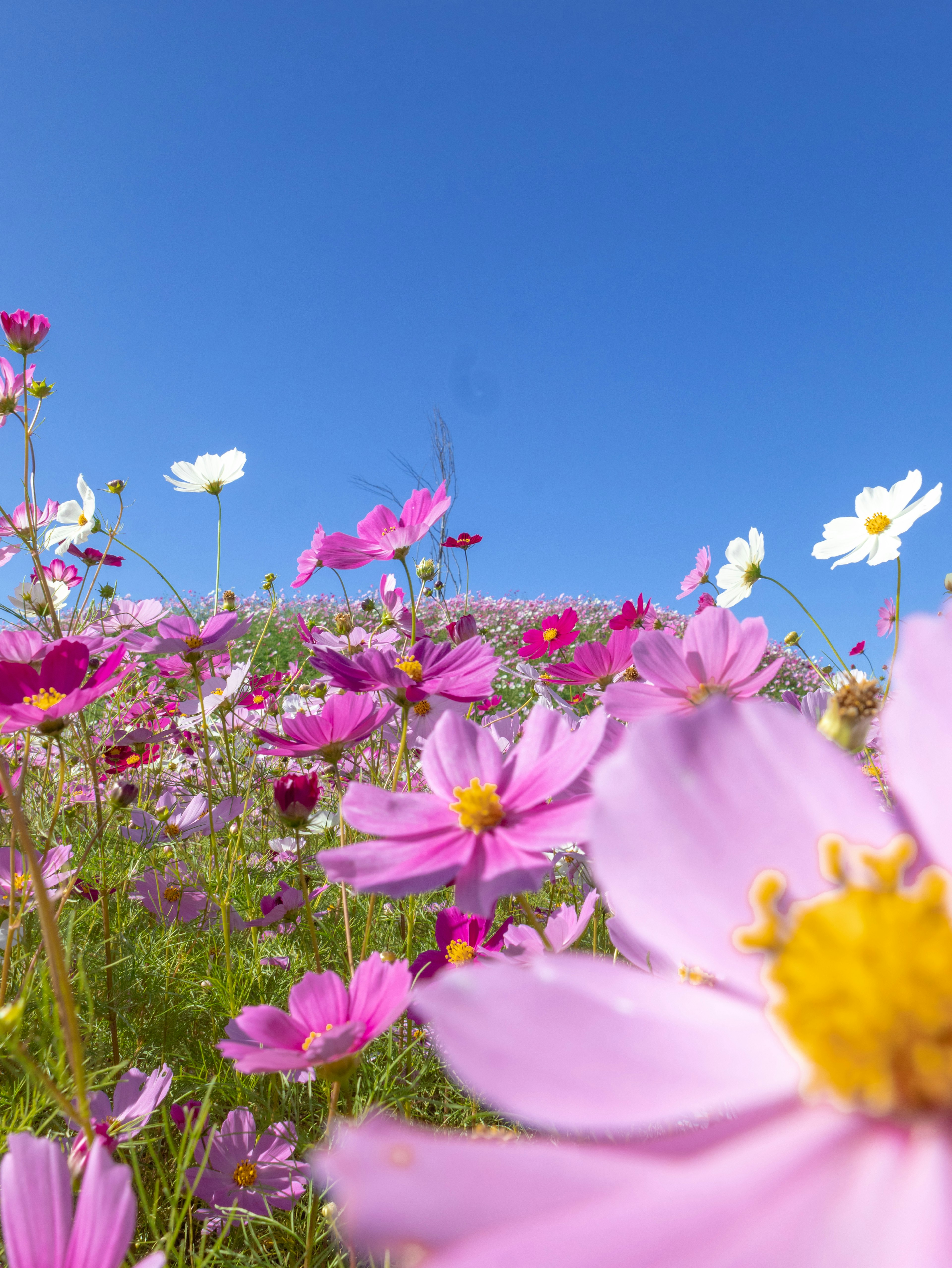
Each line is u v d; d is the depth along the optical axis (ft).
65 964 0.98
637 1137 0.72
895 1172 0.28
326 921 1.74
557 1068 0.31
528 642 2.49
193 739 2.39
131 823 1.83
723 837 0.36
